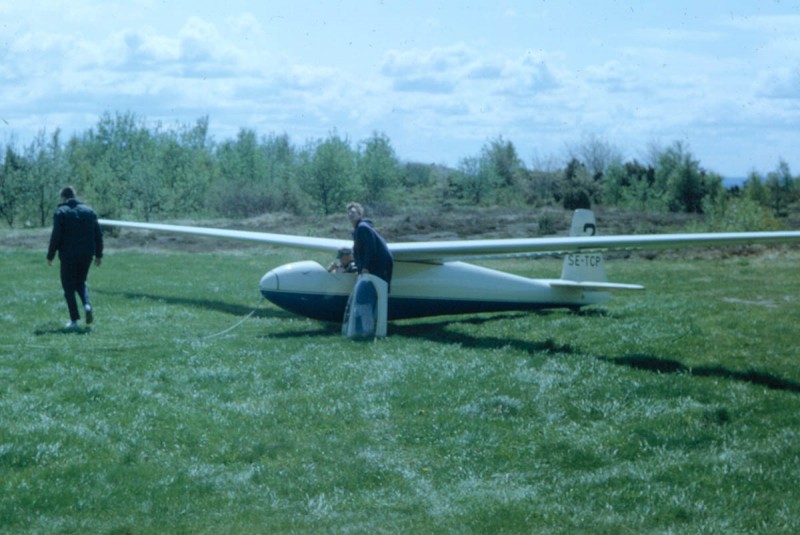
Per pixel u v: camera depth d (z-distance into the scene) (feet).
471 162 144.36
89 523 18.20
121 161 146.61
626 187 136.46
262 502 19.66
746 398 27.12
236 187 121.29
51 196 110.52
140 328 40.93
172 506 19.22
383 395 27.76
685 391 27.96
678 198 120.67
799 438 23.16
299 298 40.68
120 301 49.14
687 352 33.99
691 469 21.16
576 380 29.60
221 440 23.70
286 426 25.08
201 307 47.57
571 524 18.13
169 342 36.63
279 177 140.15
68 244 39.52
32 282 57.11
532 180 147.33
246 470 21.62
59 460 21.54
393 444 23.68
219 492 20.20
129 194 118.93
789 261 70.95
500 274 44.19
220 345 36.06
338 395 27.94
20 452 21.49
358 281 38.75
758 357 32.94
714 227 89.04
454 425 24.80
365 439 23.89
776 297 50.72
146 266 68.39
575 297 46.01
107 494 19.61
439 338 38.45
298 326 42.06
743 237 36.01
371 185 132.46
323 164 118.21
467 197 144.25
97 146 179.63
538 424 25.17
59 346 35.76
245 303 49.39
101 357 33.19
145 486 20.18
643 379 29.60
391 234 90.79
